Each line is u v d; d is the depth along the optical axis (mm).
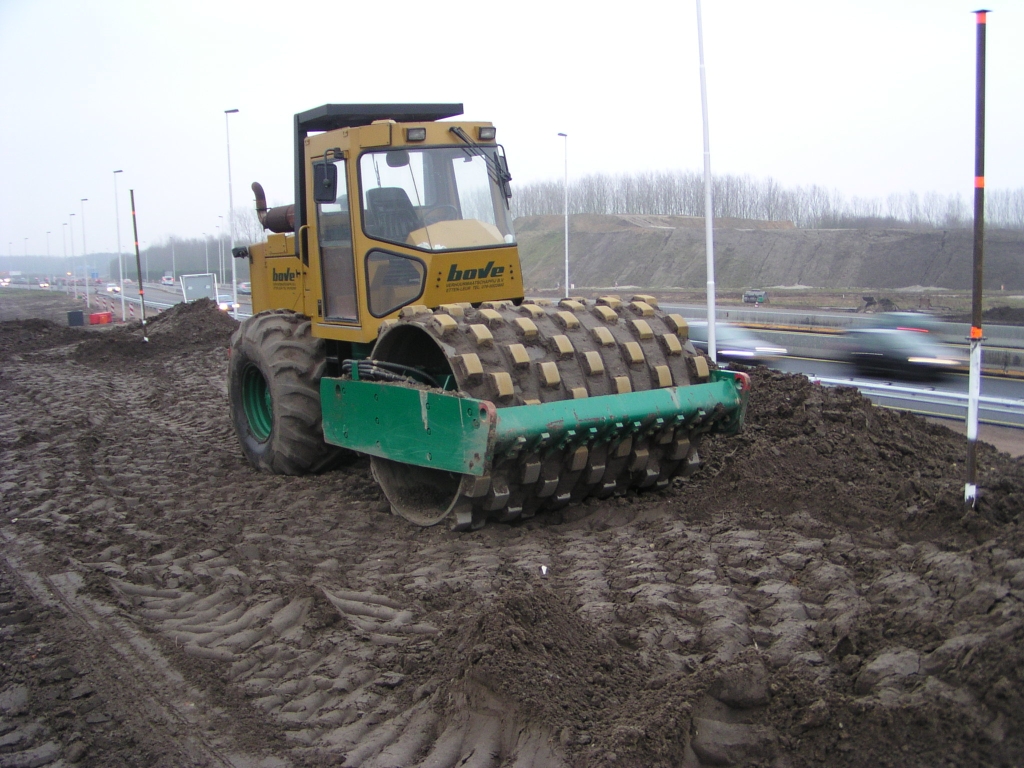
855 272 51500
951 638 3754
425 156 6863
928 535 5309
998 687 3281
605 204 86438
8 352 19312
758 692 3543
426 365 6766
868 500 5984
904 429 8086
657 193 85625
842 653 3939
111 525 6352
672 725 3334
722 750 3322
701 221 79000
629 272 60062
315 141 7152
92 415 10883
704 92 13219
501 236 6988
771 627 4289
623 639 4191
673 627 4281
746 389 6355
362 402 6270
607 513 6164
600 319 6355
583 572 5078
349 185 6703
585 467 5949
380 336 6230
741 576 4902
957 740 3191
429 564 5406
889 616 4141
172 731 3654
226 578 5211
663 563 5133
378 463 6465
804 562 5020
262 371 7832
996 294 40688
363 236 6676
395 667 4141
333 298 7316
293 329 7836
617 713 3549
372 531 6246
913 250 51906
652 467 6312
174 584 5285
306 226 7730
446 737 3496
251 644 4449
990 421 10438
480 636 3896
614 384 5883
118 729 3676
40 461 8172
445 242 6621
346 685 3998
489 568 5230
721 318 23297
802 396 8430
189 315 21859
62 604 4910
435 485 6742
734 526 5742
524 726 3461
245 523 6488
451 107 7719
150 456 8781
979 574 4320
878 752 3211
